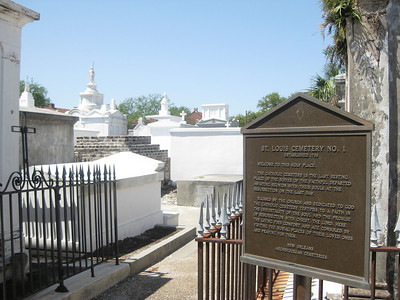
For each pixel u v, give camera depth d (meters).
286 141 2.82
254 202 2.97
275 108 2.85
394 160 3.66
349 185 2.58
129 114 74.88
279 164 2.86
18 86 4.98
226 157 15.50
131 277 5.74
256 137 2.96
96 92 25.22
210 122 25.33
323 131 2.65
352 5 3.97
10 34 4.83
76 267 5.52
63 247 6.16
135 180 7.68
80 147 15.02
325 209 2.67
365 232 2.51
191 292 5.12
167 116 30.03
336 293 3.81
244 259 2.99
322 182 2.68
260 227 2.95
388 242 3.68
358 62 3.96
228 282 3.60
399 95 3.67
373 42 3.90
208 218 3.54
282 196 2.85
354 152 2.56
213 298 3.38
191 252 7.14
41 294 4.44
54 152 11.30
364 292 3.70
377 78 3.87
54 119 11.22
